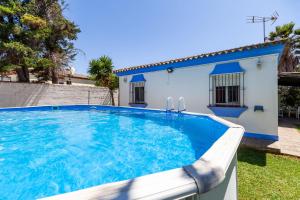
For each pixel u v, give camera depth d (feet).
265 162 13.96
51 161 10.66
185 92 28.30
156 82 32.83
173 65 29.73
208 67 25.32
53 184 7.96
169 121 22.56
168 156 11.04
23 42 45.34
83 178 8.46
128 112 30.96
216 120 15.20
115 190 3.25
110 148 12.93
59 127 21.24
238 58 22.00
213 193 4.75
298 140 19.92
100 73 56.90
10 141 15.42
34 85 38.78
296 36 58.85
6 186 7.79
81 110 36.27
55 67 52.21
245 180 11.06
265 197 9.27
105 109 35.94
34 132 18.76
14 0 43.34
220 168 4.34
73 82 75.20
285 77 33.09
